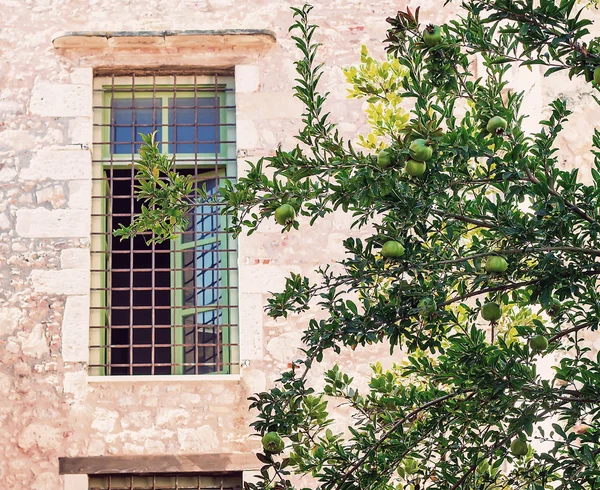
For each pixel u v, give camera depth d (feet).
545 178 13.37
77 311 26.02
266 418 14.46
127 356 29.40
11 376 25.61
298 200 13.73
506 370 13.39
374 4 28.40
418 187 13.08
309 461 14.75
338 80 27.76
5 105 27.14
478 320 24.89
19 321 25.91
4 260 26.22
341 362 25.85
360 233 26.76
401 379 21.58
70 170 26.84
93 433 25.32
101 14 27.96
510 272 13.46
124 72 27.78
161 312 29.86
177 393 25.63
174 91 27.71
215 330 26.76
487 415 14.38
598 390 13.21
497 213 13.47
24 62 27.43
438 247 14.61
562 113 13.65
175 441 25.35
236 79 27.55
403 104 27.27
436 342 14.32
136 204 28.09
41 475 25.07
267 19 28.12
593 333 21.79
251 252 26.50
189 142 27.35
